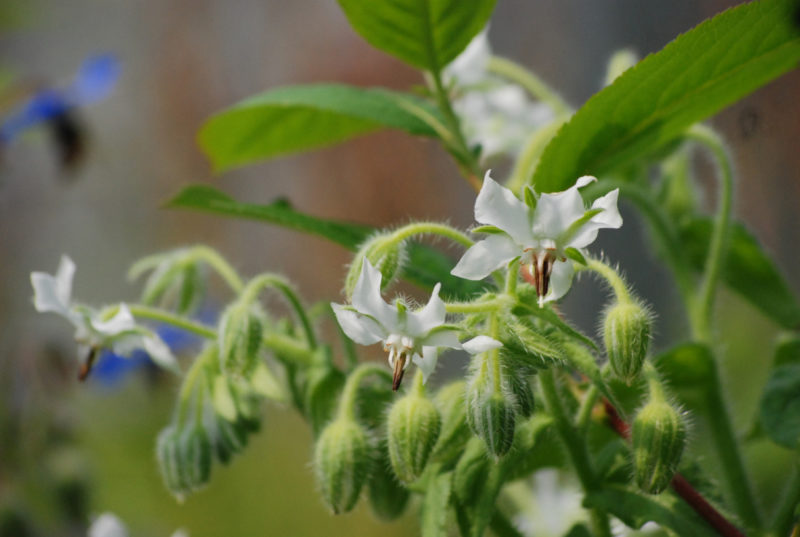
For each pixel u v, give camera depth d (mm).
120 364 632
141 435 965
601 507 447
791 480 472
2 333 773
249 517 1048
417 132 500
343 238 486
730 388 965
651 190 530
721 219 501
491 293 438
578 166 474
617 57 514
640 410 442
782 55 466
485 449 439
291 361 477
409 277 476
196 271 502
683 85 463
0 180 780
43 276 463
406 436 439
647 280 947
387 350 430
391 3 483
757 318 1012
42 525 598
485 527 439
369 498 472
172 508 999
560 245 427
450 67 543
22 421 604
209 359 475
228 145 544
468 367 444
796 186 876
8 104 703
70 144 714
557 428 448
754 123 542
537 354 430
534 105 547
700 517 444
